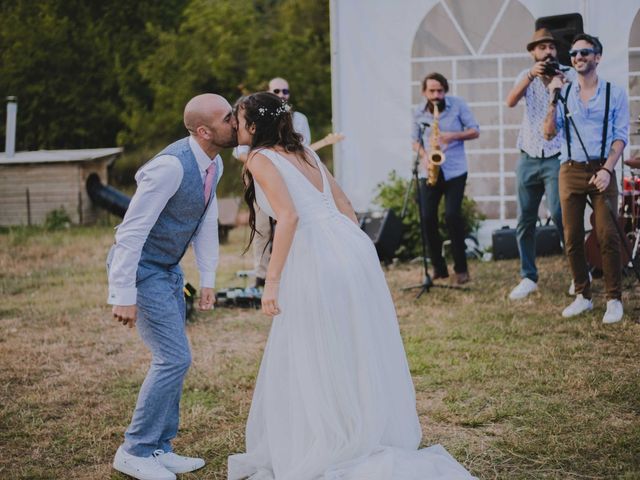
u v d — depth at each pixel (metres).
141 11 21.56
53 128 20.39
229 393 4.61
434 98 6.94
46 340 5.90
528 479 3.38
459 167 7.10
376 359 3.30
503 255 8.27
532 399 4.28
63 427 4.18
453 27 8.60
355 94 8.74
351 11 8.66
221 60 19.41
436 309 6.37
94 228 12.71
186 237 3.53
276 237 3.26
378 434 3.25
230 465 3.48
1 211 13.10
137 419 3.52
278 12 22.44
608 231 5.62
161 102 19.55
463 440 3.82
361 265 3.36
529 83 6.21
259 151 3.35
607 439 3.71
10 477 3.59
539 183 6.50
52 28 20.36
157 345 3.50
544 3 8.37
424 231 7.23
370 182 8.80
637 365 4.73
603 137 5.56
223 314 6.59
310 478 3.21
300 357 3.27
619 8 7.88
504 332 5.59
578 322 5.70
